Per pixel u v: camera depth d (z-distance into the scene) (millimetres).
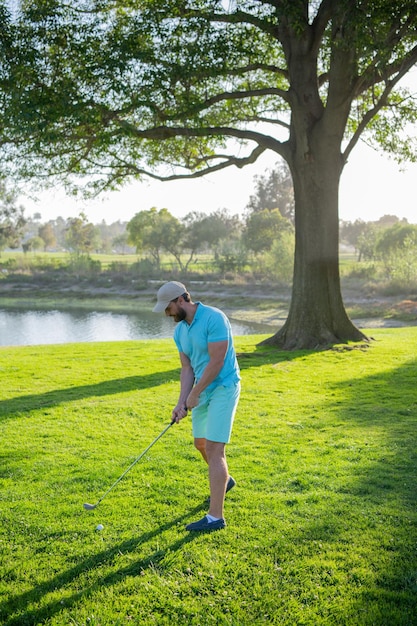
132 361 13188
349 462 5570
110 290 55312
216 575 3594
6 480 5328
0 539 4160
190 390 4508
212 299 45156
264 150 15414
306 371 11070
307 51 13773
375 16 12375
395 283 39094
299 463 5582
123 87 12047
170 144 16484
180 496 4824
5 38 12227
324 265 14297
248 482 5098
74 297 53250
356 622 3098
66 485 5160
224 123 16312
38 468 5629
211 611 3252
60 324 35938
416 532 4031
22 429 7133
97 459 5867
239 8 13055
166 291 4332
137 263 62312
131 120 13711
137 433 6855
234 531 4141
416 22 13023
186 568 3684
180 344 4461
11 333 32250
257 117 15992
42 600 3412
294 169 14320
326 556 3764
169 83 12625
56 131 12555
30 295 55594
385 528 4105
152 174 15680
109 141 12719
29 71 12328
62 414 7926
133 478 5273
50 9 12453
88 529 4262
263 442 6352
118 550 3949
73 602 3381
